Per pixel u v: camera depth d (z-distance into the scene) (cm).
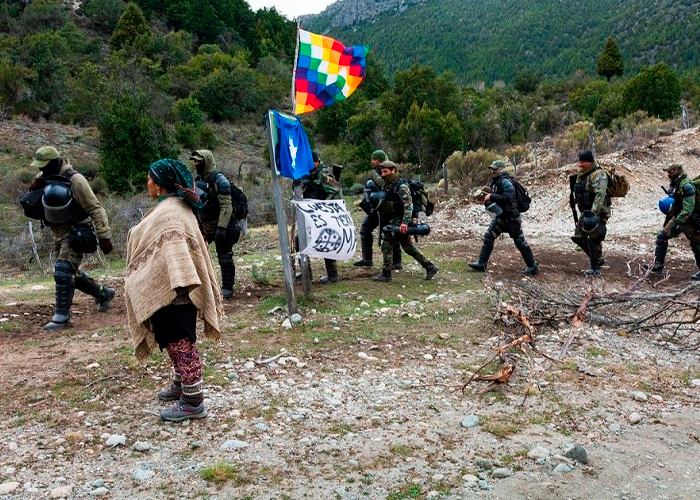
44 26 7462
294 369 509
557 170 1989
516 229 890
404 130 3872
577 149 2625
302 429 393
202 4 9206
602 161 2083
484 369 514
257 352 544
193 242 383
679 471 354
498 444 379
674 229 920
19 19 7575
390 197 813
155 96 4400
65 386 463
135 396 445
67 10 8312
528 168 2392
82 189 609
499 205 887
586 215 884
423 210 827
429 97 4862
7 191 2548
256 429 389
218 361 520
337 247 646
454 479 333
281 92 6419
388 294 766
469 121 4731
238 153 4472
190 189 391
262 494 312
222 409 421
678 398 473
